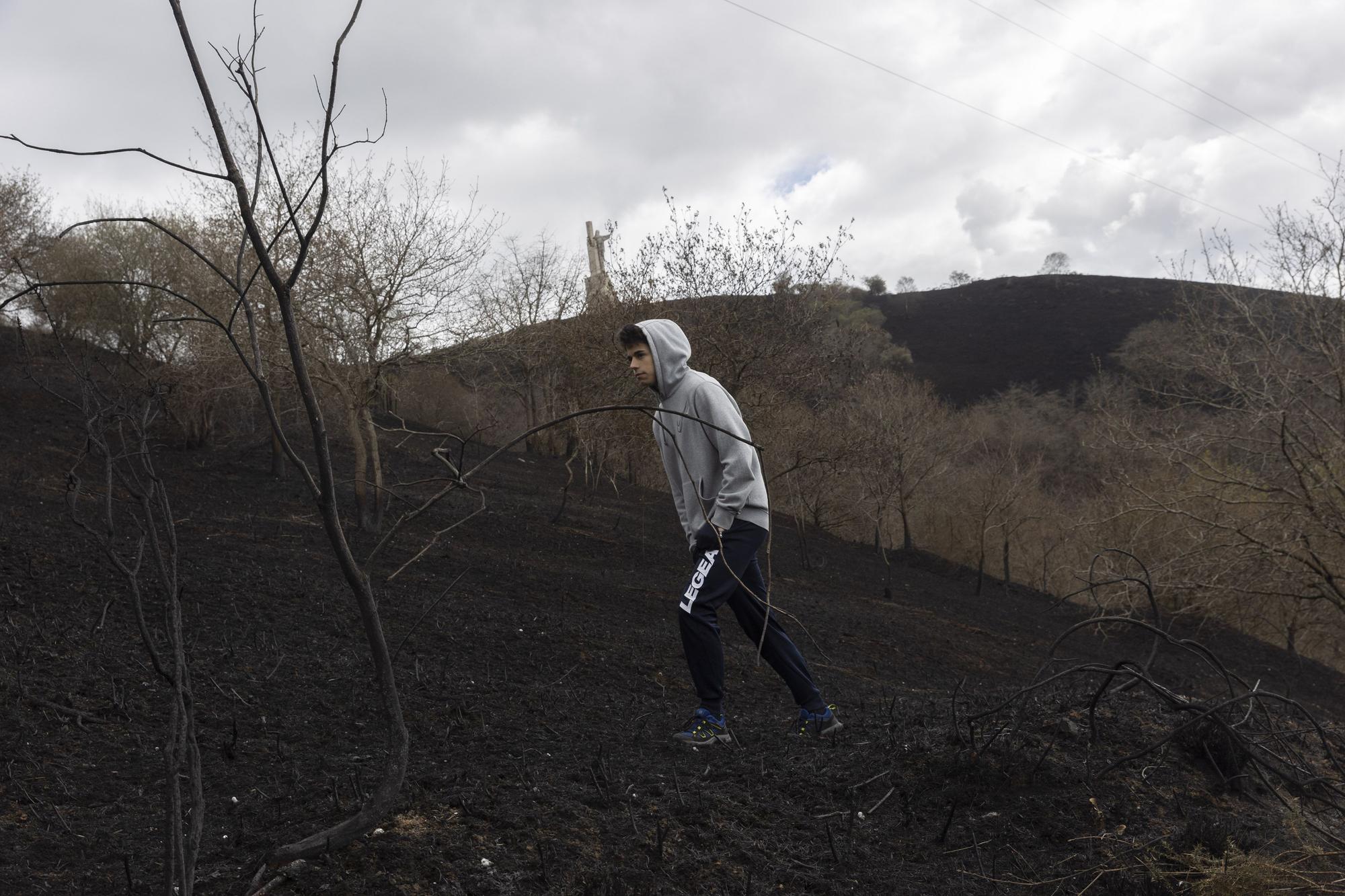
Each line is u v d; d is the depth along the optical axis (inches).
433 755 113.0
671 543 463.8
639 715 152.7
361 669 156.7
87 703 119.9
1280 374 359.3
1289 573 366.0
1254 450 370.9
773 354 452.1
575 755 116.3
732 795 101.7
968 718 112.8
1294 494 347.6
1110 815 100.6
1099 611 400.5
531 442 775.7
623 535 460.8
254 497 399.5
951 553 711.7
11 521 239.6
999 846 94.7
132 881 75.5
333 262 337.7
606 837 86.5
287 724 123.0
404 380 392.8
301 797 93.4
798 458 492.4
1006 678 326.6
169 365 346.0
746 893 79.7
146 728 115.3
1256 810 106.5
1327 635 560.4
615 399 440.1
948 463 660.7
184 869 59.6
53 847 81.2
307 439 561.3
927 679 289.6
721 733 126.9
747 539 128.0
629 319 438.0
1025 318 2677.2
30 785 93.8
